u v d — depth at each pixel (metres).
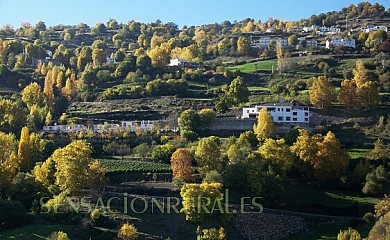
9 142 158.00
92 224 124.00
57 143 183.00
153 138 188.75
